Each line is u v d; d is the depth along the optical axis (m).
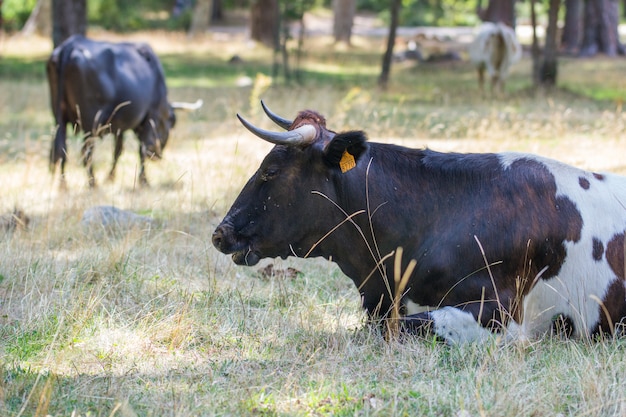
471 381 5.23
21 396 5.09
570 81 26.72
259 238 6.14
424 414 4.92
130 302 6.85
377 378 5.40
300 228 6.10
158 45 38.25
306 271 8.01
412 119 17.17
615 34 39.22
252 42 39.16
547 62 22.91
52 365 5.59
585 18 38.91
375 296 6.26
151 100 12.59
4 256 7.80
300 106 18.47
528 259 5.79
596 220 5.91
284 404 5.02
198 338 6.12
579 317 5.88
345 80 26.61
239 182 10.95
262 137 5.75
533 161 6.04
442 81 27.09
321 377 5.36
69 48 11.66
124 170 12.48
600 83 26.23
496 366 5.38
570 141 14.09
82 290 6.91
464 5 64.19
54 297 6.90
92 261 7.75
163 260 7.97
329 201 6.04
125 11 47.31
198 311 6.65
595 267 5.86
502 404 4.88
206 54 36.03
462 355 5.56
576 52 40.25
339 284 7.62
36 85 24.17
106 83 11.74
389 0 59.19
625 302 5.90
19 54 34.59
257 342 6.07
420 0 62.84
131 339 6.06
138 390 5.23
